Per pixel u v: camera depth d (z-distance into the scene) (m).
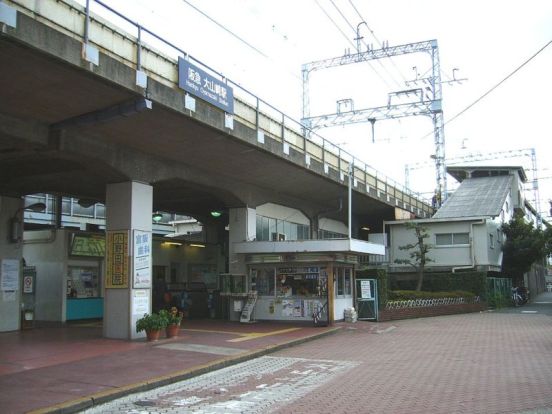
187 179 18.98
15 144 13.80
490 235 35.25
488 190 42.72
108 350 13.89
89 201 22.98
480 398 8.88
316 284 21.61
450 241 35.06
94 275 22.39
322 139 24.00
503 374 11.05
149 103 12.77
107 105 13.04
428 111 39.41
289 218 27.36
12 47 10.01
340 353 14.64
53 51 10.41
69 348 14.22
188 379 11.00
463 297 29.91
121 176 16.27
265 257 22.09
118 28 12.63
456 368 11.89
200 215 29.00
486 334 18.50
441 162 41.19
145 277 16.62
